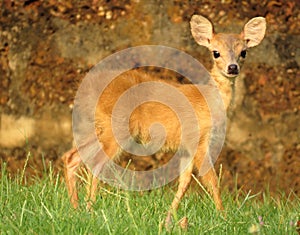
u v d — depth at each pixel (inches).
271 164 495.5
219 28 509.0
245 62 504.7
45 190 371.9
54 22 503.2
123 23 505.4
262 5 520.1
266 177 494.0
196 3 514.3
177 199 378.3
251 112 495.2
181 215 344.8
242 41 419.8
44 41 498.0
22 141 483.8
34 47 496.1
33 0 507.5
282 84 504.7
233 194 479.8
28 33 500.1
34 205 343.6
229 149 491.2
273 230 317.1
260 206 407.5
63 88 489.4
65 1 508.7
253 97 498.6
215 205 374.9
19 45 498.0
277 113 499.2
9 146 485.4
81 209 337.1
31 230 292.0
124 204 351.3
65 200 357.4
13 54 496.4
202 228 311.0
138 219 318.3
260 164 494.0
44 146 483.2
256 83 502.0
